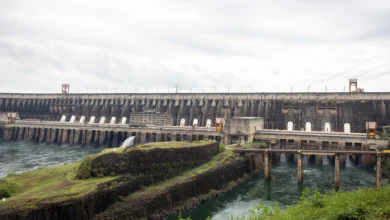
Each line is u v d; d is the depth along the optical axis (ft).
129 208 145.69
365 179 240.73
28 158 327.88
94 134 432.25
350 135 301.22
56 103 559.79
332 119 364.17
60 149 396.37
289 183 229.66
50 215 119.85
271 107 401.70
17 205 117.70
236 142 317.63
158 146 194.80
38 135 452.76
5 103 585.22
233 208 175.73
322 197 119.03
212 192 195.21
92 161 162.81
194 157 209.46
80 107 534.37
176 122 452.35
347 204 98.32
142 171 172.24
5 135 464.65
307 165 298.76
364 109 355.97
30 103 579.48
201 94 454.81
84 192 135.03
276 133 316.81
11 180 169.89
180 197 173.06
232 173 222.69
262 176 252.42
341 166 291.38
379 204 96.32
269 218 99.96
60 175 177.47
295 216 97.55
